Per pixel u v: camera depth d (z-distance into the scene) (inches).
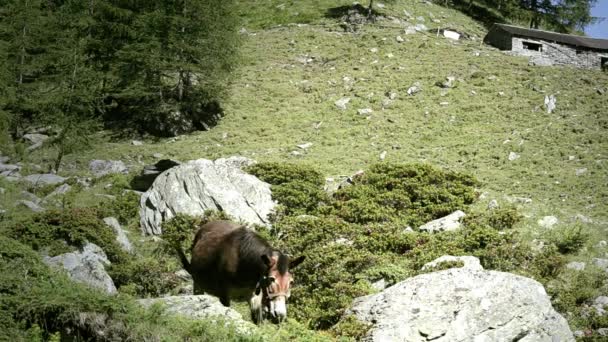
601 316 613.9
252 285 386.0
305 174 1062.4
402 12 2674.7
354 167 1229.1
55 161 1417.3
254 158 1341.0
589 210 938.1
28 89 1689.2
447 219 869.8
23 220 749.9
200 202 900.6
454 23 2714.1
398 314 486.9
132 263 714.8
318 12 2704.2
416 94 1737.2
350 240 814.5
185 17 1736.0
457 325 464.4
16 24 1737.2
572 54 2228.1
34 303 402.0
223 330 390.0
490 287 489.4
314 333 486.6
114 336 393.4
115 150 1524.4
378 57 2097.7
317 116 1657.2
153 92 1764.3
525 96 1675.7
